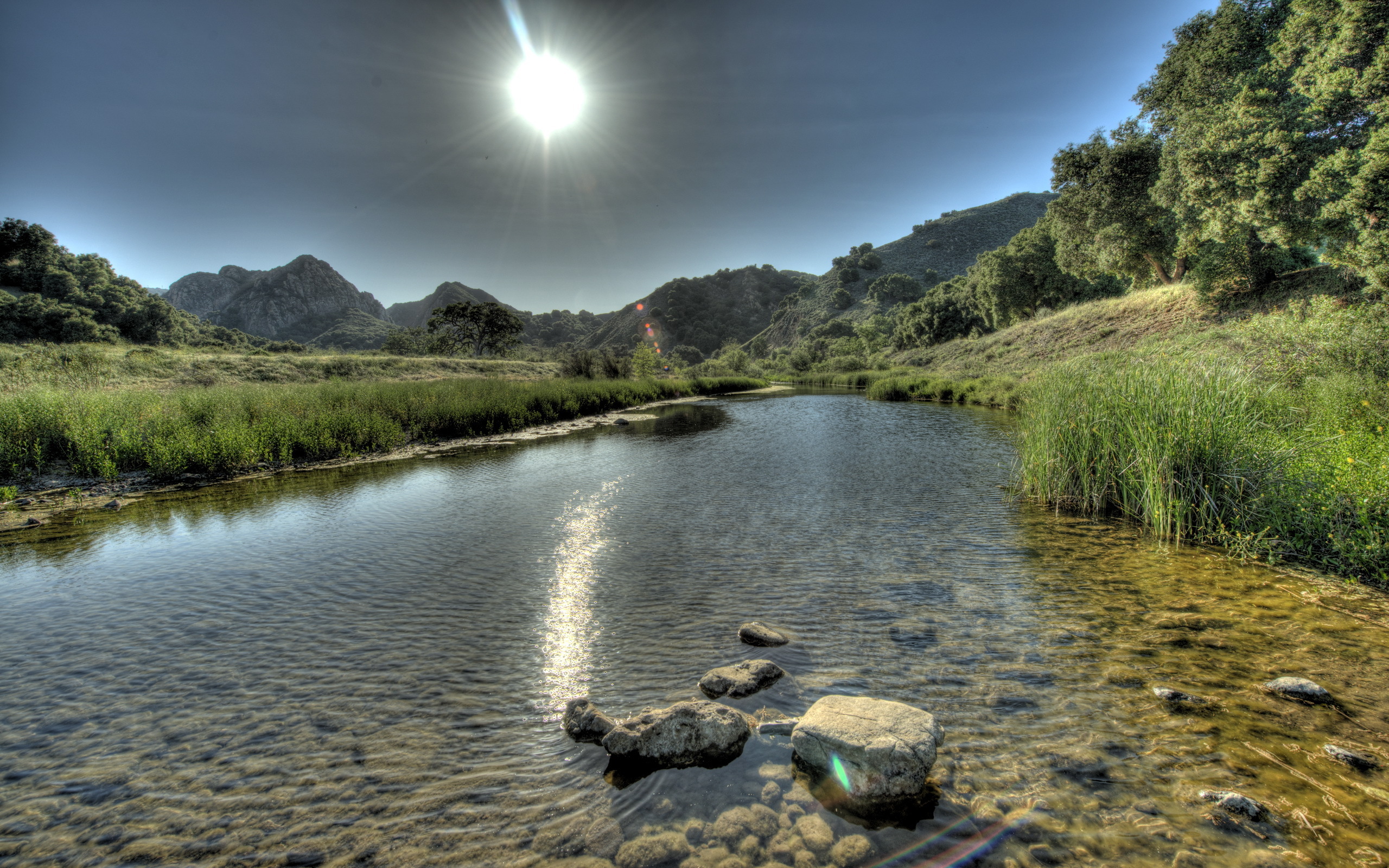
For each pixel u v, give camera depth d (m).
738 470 12.11
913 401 30.17
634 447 15.68
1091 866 2.44
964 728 3.46
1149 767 3.07
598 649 4.66
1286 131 16.64
